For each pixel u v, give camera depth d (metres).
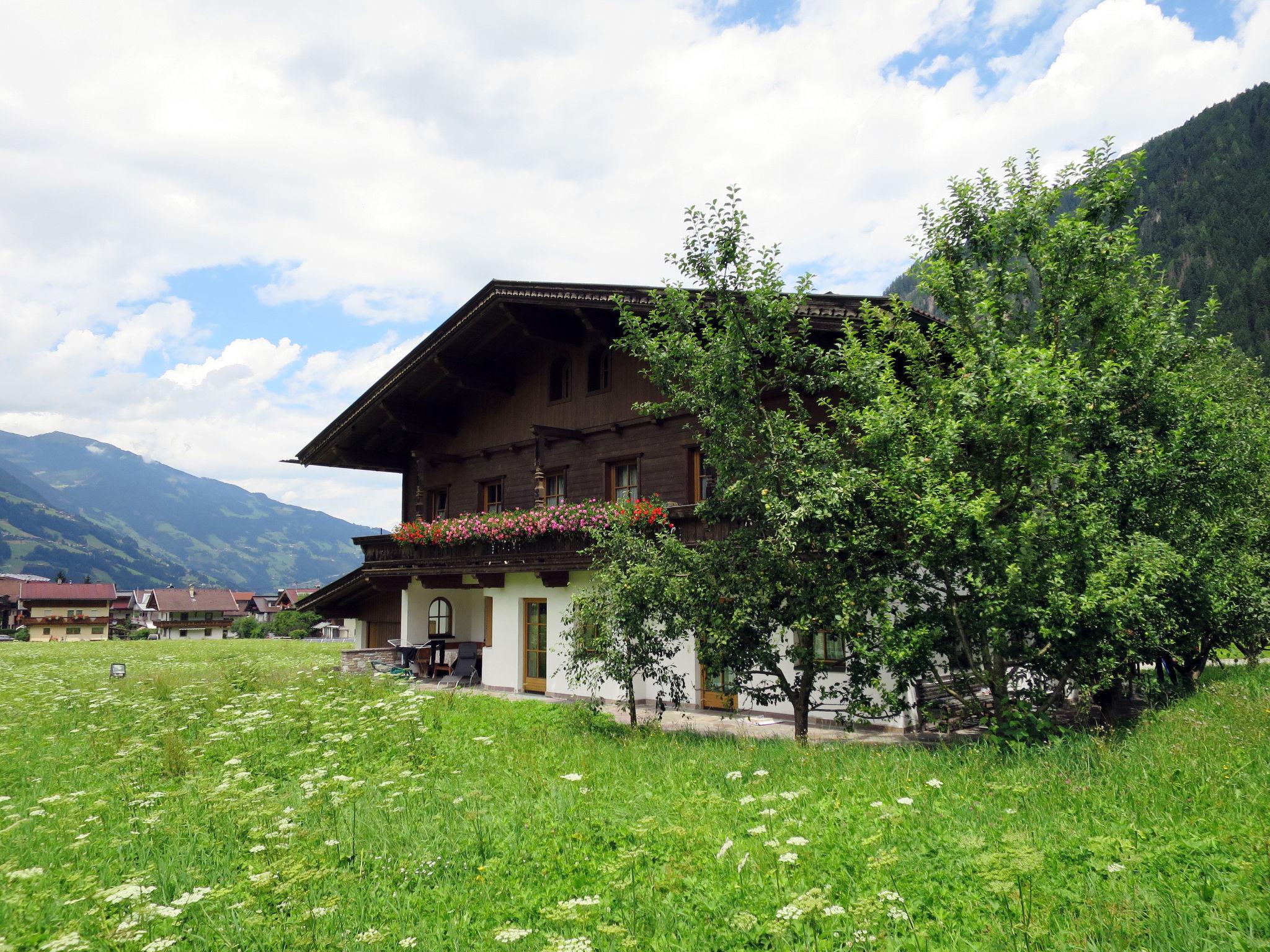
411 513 22.45
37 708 13.62
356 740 9.79
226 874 5.52
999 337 10.05
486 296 16.66
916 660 8.82
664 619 10.45
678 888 4.73
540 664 16.48
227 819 6.62
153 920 4.66
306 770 8.52
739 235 10.05
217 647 35.28
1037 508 9.32
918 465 8.75
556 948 3.78
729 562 10.12
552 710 12.18
